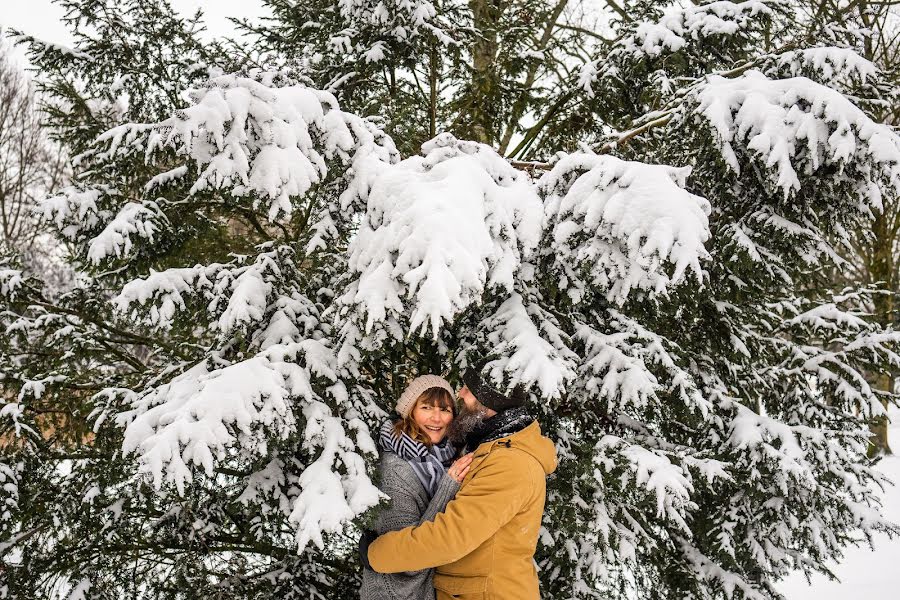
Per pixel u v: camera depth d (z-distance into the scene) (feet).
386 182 6.62
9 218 42.32
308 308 8.53
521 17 16.60
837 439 12.78
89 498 9.89
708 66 11.86
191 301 8.70
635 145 12.32
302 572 10.39
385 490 6.46
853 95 9.32
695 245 5.88
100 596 10.02
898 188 6.98
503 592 6.06
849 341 13.87
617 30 13.92
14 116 43.50
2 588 9.91
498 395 6.64
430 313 5.22
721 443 11.61
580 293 8.01
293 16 14.46
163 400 7.13
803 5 19.76
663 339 9.43
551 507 9.00
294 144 6.30
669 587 11.80
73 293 12.35
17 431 10.02
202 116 5.79
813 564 13.05
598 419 9.95
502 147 18.22
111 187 10.21
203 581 9.72
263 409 6.19
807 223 9.82
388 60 12.85
